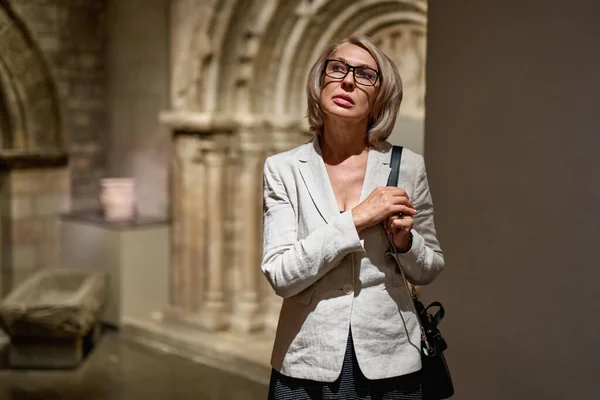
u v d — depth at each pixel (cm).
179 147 559
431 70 285
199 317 557
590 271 251
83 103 632
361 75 182
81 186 637
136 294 577
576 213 253
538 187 261
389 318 179
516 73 264
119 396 454
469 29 274
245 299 552
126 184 590
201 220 555
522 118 263
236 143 546
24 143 602
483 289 276
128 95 622
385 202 173
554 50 254
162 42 588
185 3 543
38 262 615
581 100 250
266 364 484
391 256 181
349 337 178
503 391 272
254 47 527
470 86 275
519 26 262
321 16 509
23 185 603
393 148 190
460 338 283
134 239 573
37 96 605
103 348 543
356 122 183
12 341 499
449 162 282
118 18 625
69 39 617
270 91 538
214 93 538
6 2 574
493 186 271
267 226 185
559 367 259
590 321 251
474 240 277
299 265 172
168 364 512
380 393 178
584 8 247
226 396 456
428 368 190
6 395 454
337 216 174
